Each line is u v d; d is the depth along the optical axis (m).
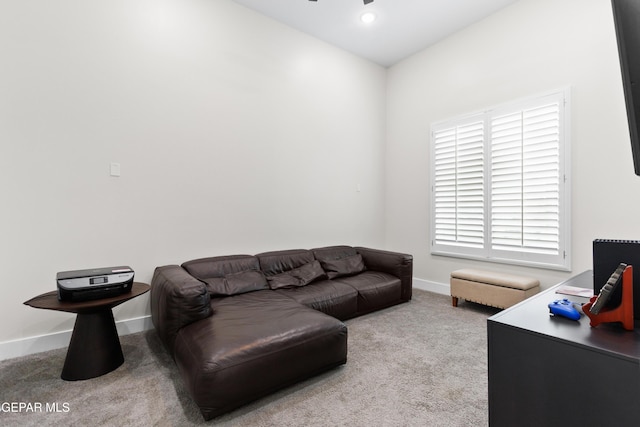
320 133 3.81
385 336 2.46
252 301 2.34
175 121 2.74
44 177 2.18
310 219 3.74
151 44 2.62
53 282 2.21
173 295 1.88
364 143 4.30
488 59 3.35
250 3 3.12
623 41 0.93
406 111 4.27
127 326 2.53
